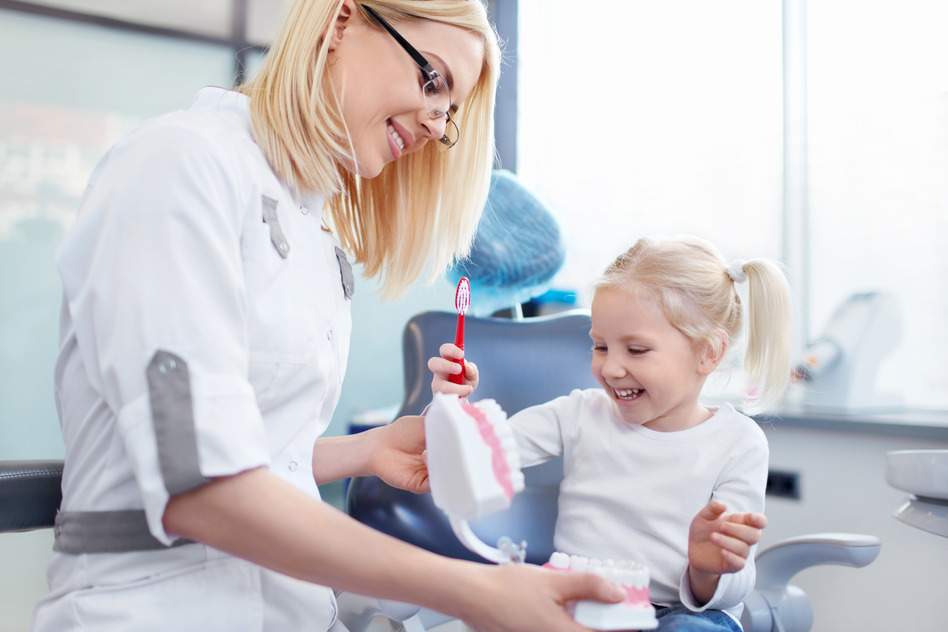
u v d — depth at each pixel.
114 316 0.61
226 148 0.73
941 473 0.90
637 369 1.02
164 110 2.75
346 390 2.91
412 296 3.01
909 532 1.49
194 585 0.70
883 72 1.72
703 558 0.87
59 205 2.64
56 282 2.65
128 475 0.68
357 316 2.94
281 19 0.85
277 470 0.78
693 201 2.11
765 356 1.12
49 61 2.60
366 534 0.60
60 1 2.60
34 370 2.62
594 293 1.08
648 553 1.00
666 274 1.04
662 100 2.19
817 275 1.84
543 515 1.22
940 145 1.62
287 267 0.77
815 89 1.85
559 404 1.18
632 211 2.29
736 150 2.00
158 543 0.69
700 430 1.07
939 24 1.62
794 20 1.88
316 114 0.82
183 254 0.63
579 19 2.47
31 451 2.62
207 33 2.79
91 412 0.70
